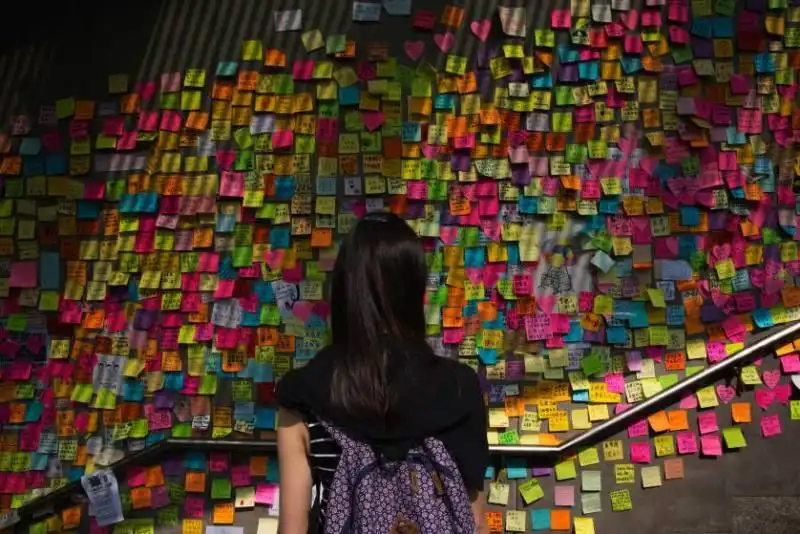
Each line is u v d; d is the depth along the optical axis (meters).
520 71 3.88
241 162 3.87
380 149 3.86
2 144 3.92
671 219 3.89
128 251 3.89
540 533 3.82
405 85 3.87
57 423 3.87
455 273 3.85
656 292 3.86
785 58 3.92
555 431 3.83
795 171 3.91
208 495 3.84
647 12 3.90
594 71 3.88
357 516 1.87
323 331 3.83
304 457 1.97
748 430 3.87
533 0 3.90
